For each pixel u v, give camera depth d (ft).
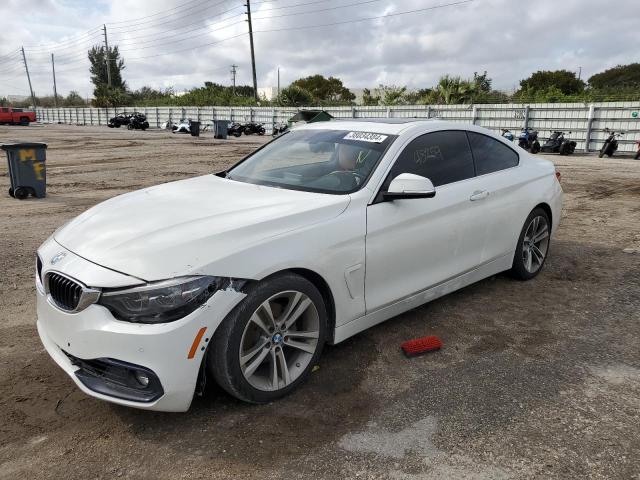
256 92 171.42
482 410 9.71
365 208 11.14
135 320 8.34
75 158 58.44
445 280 13.28
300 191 11.77
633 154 72.18
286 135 15.26
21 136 105.09
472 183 13.84
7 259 18.79
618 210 28.53
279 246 9.50
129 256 8.85
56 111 237.66
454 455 8.46
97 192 34.91
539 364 11.46
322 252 10.12
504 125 84.43
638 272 17.66
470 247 13.82
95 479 7.93
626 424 9.27
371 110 103.40
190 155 62.95
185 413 9.55
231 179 13.56
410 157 12.59
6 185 38.32
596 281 16.76
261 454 8.48
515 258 15.96
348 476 7.98
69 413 9.54
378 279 11.43
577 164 56.18
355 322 11.22
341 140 13.33
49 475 8.00
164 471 8.09
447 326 13.35
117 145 80.28
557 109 78.54
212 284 8.61
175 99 198.39
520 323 13.57
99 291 8.45
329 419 9.43
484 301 15.01
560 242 21.54
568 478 7.94
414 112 96.43
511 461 8.31
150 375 8.38
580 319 13.85
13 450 8.54
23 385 10.43
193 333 8.45
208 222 9.73
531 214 16.05
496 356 11.82
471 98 101.71
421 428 9.16
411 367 11.30
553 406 9.85
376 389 10.43
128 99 222.69
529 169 16.24
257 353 9.55
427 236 12.34
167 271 8.48
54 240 10.36
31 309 14.28
